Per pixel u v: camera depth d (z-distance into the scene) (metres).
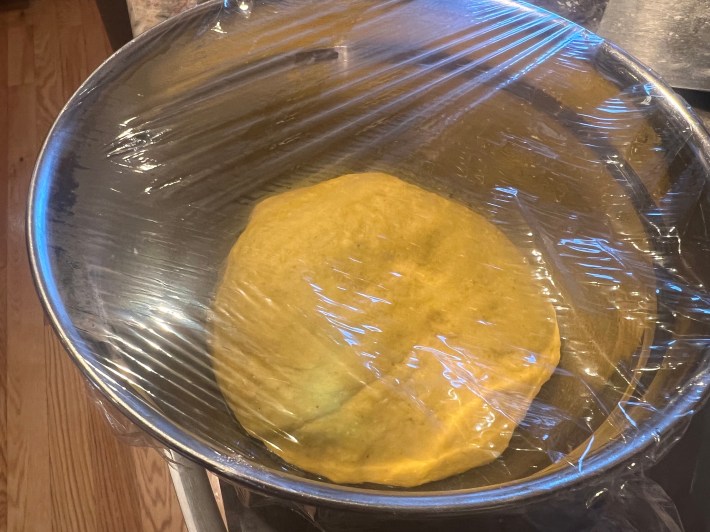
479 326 0.64
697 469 0.59
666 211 0.65
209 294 0.63
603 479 0.45
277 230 0.68
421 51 0.75
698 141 0.64
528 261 0.70
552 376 0.62
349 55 0.74
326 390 0.59
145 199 0.66
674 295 0.61
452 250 0.69
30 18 2.03
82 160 0.63
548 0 0.87
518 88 0.74
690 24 0.85
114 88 0.66
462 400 0.59
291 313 0.62
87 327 0.52
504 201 0.75
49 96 1.86
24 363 1.43
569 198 0.73
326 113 0.75
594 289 0.67
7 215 1.62
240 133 0.73
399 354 0.61
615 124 0.70
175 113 0.69
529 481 0.44
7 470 1.32
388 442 0.58
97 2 2.08
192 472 0.59
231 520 0.56
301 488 0.42
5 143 1.75
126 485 1.31
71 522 1.27
